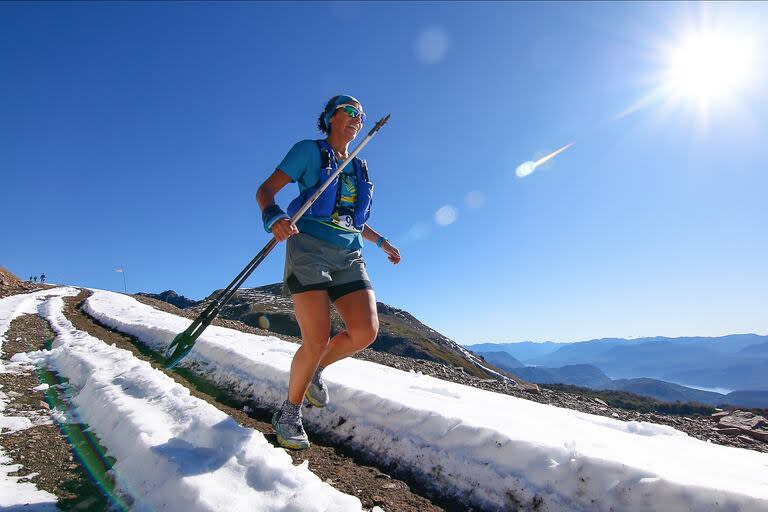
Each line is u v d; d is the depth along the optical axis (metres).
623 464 2.46
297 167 2.96
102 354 5.46
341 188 3.10
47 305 14.34
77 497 2.33
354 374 5.38
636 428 4.46
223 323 12.34
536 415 4.12
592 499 2.42
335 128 3.30
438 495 2.78
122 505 2.21
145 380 3.92
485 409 3.92
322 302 2.98
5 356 6.18
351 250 3.17
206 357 5.97
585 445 2.92
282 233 2.71
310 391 3.51
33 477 2.55
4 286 19.70
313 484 2.21
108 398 3.56
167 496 2.12
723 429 6.87
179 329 8.20
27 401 4.09
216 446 2.56
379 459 3.20
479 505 2.65
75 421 3.54
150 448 2.52
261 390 4.59
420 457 3.07
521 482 2.65
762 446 5.91
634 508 2.30
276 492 2.14
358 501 2.08
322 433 3.66
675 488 2.25
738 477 2.57
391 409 3.51
